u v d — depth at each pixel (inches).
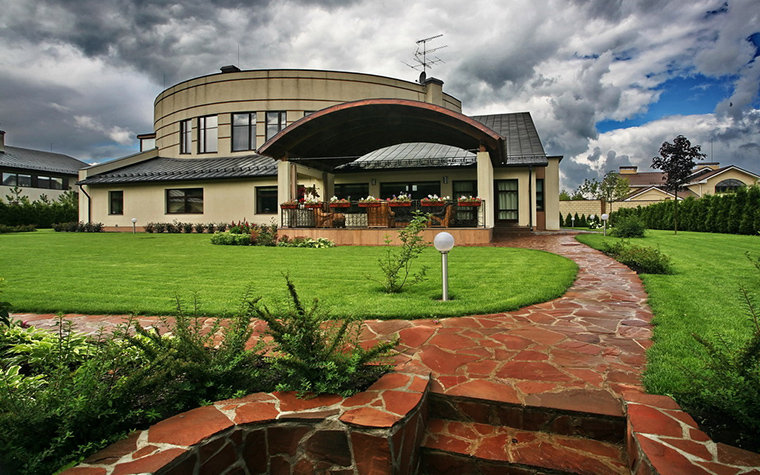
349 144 679.1
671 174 657.6
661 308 184.4
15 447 73.9
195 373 102.2
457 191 743.1
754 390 81.3
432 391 111.0
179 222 832.3
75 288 251.8
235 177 780.6
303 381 104.7
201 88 941.2
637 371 120.2
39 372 113.0
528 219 730.8
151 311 196.5
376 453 87.2
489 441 100.0
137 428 91.6
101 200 889.5
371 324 173.2
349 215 652.7
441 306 196.5
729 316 168.7
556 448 96.0
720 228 657.6
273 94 908.0
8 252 448.1
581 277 278.2
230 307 202.8
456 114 508.4
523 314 186.7
